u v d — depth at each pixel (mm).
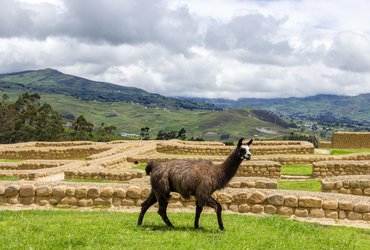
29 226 10180
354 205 13266
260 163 25797
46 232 9672
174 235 9820
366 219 13180
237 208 14203
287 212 13742
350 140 43500
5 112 84125
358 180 18047
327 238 10562
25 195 14898
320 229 11758
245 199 14133
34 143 44094
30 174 22609
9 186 14891
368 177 18812
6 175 22906
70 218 11758
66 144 44094
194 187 10250
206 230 10711
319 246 9820
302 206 13633
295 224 11953
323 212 13477
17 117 84688
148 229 10445
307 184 21938
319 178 25188
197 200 10320
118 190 14836
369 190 17859
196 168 10312
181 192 10375
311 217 13523
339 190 18266
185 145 39656
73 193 14867
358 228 12328
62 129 88938
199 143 42375
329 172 25375
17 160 36969
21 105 88438
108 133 113562
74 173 22312
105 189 14852
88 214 13039
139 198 14750
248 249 9102
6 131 81375
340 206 13375
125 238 9422
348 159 29938
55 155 38125
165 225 11164
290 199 13711
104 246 8766
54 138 84250
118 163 28703
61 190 14891
